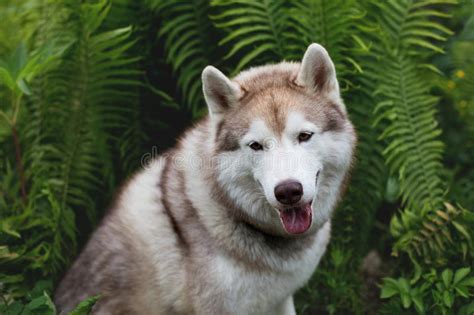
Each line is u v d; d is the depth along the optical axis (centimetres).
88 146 177
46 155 176
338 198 148
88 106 176
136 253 149
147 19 180
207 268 143
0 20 185
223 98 142
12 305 150
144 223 149
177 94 185
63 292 157
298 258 147
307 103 140
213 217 143
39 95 176
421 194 171
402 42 177
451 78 189
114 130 183
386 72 174
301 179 134
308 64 142
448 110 192
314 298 173
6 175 176
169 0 177
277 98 140
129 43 173
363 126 175
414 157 171
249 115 139
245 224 144
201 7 178
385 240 183
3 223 163
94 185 179
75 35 174
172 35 177
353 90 175
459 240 166
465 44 185
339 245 175
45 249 167
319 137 139
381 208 187
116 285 151
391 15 177
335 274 172
